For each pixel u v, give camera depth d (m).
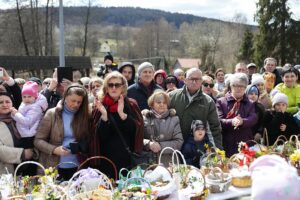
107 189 2.88
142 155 3.63
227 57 38.16
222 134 4.38
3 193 2.87
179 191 2.92
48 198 2.59
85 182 2.88
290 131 4.73
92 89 4.88
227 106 4.44
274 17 28.92
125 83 3.48
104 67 7.38
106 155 3.43
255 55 29.86
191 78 4.00
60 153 3.28
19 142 3.56
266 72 6.57
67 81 4.29
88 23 30.77
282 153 3.69
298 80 5.77
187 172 3.09
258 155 3.53
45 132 3.43
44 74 24.41
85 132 3.39
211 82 5.46
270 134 4.72
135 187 2.81
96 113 3.44
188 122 4.01
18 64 21.69
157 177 2.96
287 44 28.77
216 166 3.31
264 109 4.78
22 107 3.73
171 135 3.82
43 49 28.42
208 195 3.02
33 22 27.08
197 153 3.79
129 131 3.45
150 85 4.64
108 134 3.40
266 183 1.66
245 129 4.32
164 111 3.88
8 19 26.59
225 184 3.07
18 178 3.27
